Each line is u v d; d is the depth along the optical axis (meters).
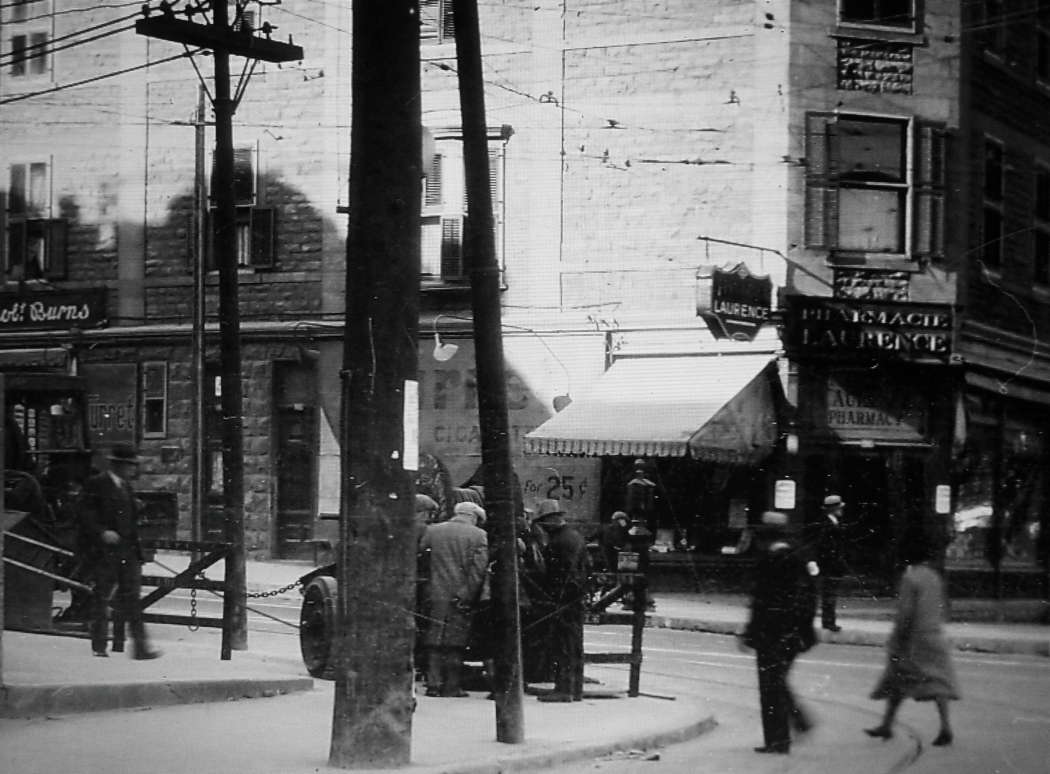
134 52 33.16
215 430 32.06
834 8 28.25
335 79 31.41
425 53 30.20
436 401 29.91
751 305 26.50
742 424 26.69
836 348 27.41
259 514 31.31
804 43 28.09
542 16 29.38
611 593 14.95
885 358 27.62
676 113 28.61
